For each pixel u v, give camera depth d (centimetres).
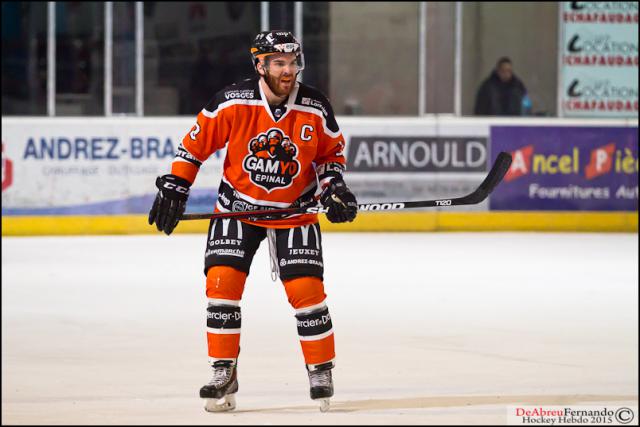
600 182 3344
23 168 3155
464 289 2164
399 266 2503
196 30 3288
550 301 2019
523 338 1642
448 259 2638
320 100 1172
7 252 2769
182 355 1514
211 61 3300
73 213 3186
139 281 2277
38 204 3166
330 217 1170
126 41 3259
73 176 3178
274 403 1212
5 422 1109
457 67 3353
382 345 1582
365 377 1360
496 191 3312
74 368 1421
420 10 3347
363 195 3291
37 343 1606
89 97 3253
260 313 1873
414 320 1803
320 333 1161
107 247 2884
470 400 1222
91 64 3250
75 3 3234
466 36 3362
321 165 1198
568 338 1644
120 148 3198
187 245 2942
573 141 3334
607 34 3369
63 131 3172
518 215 3322
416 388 1293
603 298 2061
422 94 3359
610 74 3372
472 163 3316
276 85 1143
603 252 2809
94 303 1991
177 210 1181
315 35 3334
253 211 1159
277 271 1181
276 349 1558
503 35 3362
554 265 2544
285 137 1156
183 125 3222
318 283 1169
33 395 1254
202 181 3203
